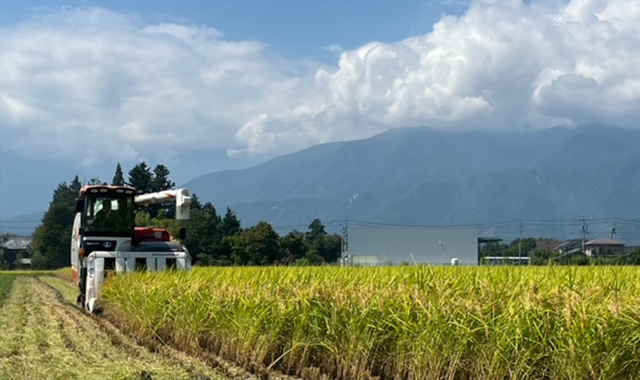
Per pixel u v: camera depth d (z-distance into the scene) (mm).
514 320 8844
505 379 9023
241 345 11836
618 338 8148
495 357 8875
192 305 13156
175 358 12242
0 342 13992
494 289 9781
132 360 11914
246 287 12758
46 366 11375
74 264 25234
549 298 8922
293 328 11273
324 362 10969
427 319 9609
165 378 10500
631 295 8906
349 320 10586
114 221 22375
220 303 12781
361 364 10312
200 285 13844
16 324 17453
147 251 21172
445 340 9375
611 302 8461
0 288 35156
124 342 13984
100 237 22469
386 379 10234
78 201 23375
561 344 8406
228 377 10797
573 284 9555
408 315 9891
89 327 16797
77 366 11281
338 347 10758
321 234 101375
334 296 11086
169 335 14062
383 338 10258
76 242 24625
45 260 97438
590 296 8844
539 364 8711
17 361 11820
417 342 9609
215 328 12789
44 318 19000
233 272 15516
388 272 13469
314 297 11211
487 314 9250
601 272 11180
